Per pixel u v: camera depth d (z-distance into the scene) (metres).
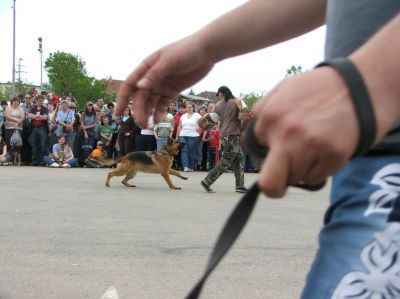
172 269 4.76
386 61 0.71
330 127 0.67
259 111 0.71
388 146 1.05
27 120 16.88
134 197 9.73
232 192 10.91
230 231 0.79
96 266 4.82
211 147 16.61
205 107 17.34
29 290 4.12
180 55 1.50
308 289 1.11
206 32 1.50
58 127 16.70
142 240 5.90
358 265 1.03
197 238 6.05
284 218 7.57
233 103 10.71
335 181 1.13
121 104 1.62
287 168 0.68
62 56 69.81
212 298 4.03
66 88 69.69
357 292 1.03
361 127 0.68
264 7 1.44
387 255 1.02
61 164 16.56
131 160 11.68
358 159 1.09
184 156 16.41
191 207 8.50
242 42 1.47
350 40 1.12
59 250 5.38
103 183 12.27
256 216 7.70
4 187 10.79
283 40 1.47
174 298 4.00
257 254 5.35
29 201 8.85
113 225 6.77
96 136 16.98
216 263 0.79
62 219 7.14
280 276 4.62
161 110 1.61
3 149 16.80
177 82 1.57
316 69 0.72
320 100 0.69
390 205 1.03
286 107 0.69
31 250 5.36
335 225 1.10
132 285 4.29
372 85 0.70
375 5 1.09
